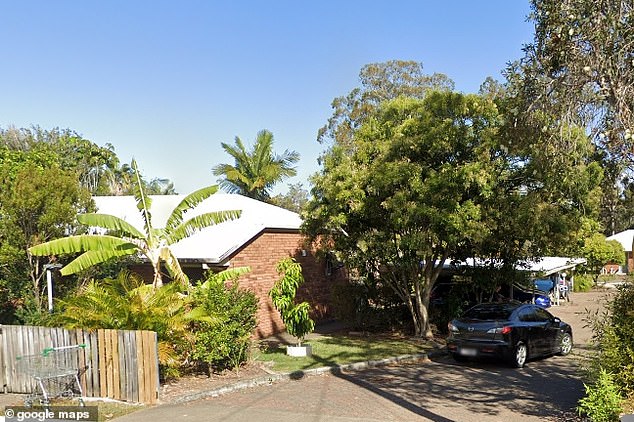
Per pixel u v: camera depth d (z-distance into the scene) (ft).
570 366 48.49
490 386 39.96
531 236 54.80
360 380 42.29
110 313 37.65
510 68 29.96
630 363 27.91
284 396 36.52
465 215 50.80
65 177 51.26
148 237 47.75
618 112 24.30
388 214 56.08
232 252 59.47
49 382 35.99
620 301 30.37
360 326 68.39
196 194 48.83
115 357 35.45
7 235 48.32
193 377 40.55
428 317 64.49
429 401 35.06
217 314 40.78
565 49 25.79
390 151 55.31
